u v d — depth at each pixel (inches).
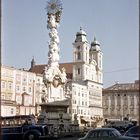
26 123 1397.6
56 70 2161.7
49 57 2186.3
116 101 5452.8
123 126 1925.4
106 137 862.5
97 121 4077.3
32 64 5034.5
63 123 1984.5
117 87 5526.6
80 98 4520.2
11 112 3472.0
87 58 5009.8
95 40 5452.8
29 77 3937.0
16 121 1398.9
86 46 4982.8
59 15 2253.9
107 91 5526.6
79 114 4375.0
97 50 5383.9
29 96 3868.1
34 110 3863.2
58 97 2139.5
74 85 4345.5
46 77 2127.2
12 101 3518.7
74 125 2059.5
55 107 2022.6
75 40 4997.5
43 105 2021.4
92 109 4877.0
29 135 1323.8
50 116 1987.0
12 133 1333.7
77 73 4933.6
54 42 2207.2
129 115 5315.0
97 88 5142.7
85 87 4724.4
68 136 1817.2
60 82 2160.4
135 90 5334.6
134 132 984.3
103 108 5526.6
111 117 5442.9
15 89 3705.7
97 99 5108.3
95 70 5285.4
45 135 1334.9
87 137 879.7
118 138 852.6
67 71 5108.3
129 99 5364.2
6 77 3565.5
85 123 4005.9
